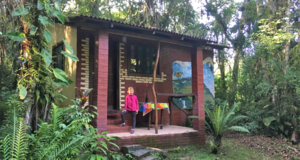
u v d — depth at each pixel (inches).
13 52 207.0
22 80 181.0
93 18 243.8
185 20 651.5
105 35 262.5
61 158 159.6
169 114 393.1
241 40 559.8
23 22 187.8
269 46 349.4
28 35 186.1
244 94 429.4
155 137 279.1
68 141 165.3
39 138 156.8
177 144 296.2
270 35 376.5
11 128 158.9
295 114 336.5
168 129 327.3
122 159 234.1
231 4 621.9
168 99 396.2
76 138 167.0
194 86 331.3
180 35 300.0
